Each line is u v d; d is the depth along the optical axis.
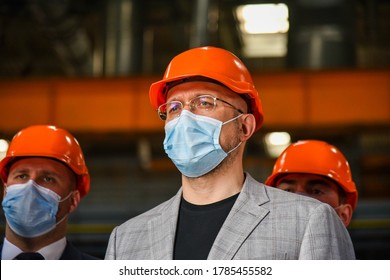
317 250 2.46
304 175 4.36
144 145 20.20
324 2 15.64
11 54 24.64
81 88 15.54
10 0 19.34
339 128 14.54
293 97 14.67
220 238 2.55
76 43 20.77
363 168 19.97
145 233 2.79
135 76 15.42
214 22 17.52
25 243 3.98
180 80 2.91
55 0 18.36
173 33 23.05
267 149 24.69
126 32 18.31
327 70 14.66
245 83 2.92
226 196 2.73
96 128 15.34
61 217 4.07
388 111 14.39
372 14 19.47
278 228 2.54
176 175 20.92
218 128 2.77
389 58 23.00
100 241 11.85
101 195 20.64
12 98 15.62
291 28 16.08
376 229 10.52
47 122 15.47
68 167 4.17
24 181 4.06
